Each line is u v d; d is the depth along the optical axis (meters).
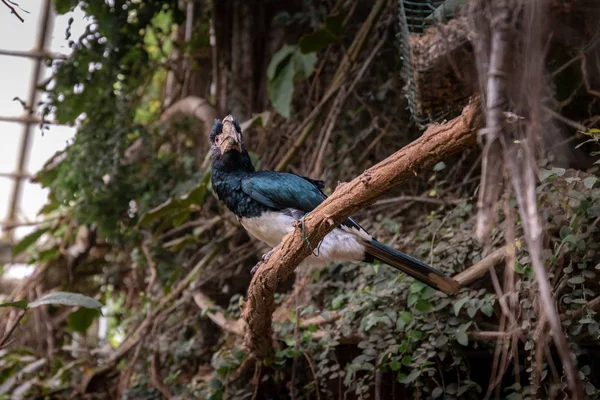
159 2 6.79
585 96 4.59
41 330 7.57
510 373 4.45
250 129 6.87
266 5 7.27
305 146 6.52
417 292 4.20
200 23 7.34
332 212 3.19
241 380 4.96
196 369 6.05
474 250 4.39
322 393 4.73
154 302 6.30
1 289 8.67
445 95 3.87
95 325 8.15
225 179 4.39
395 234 5.30
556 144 3.83
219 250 6.37
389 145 6.04
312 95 6.61
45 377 6.80
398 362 4.19
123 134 6.60
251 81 7.11
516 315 3.85
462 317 4.22
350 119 6.20
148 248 6.77
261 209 4.23
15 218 9.16
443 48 3.55
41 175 7.32
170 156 6.94
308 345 4.66
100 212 6.73
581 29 3.47
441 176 5.66
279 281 3.62
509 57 2.40
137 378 6.10
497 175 2.47
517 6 2.39
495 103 2.36
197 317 6.21
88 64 6.62
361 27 6.37
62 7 6.58
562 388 3.58
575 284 3.81
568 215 3.87
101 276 7.68
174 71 7.42
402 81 5.88
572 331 3.70
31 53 8.13
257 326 4.12
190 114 7.11
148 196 6.68
